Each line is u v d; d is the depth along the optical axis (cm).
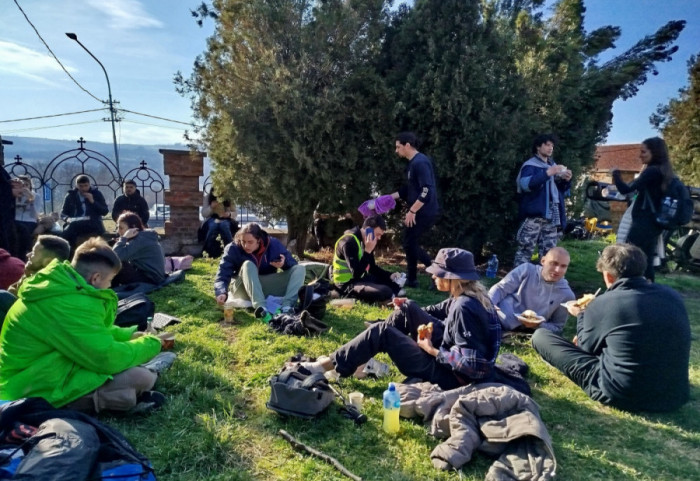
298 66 711
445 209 739
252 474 267
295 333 470
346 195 757
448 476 271
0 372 289
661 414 348
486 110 682
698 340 522
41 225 732
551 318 500
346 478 266
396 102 713
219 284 524
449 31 709
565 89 780
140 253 616
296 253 847
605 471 282
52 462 210
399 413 327
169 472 265
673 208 571
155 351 321
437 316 406
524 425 277
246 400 349
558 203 638
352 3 729
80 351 286
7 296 358
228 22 778
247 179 776
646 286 350
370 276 627
